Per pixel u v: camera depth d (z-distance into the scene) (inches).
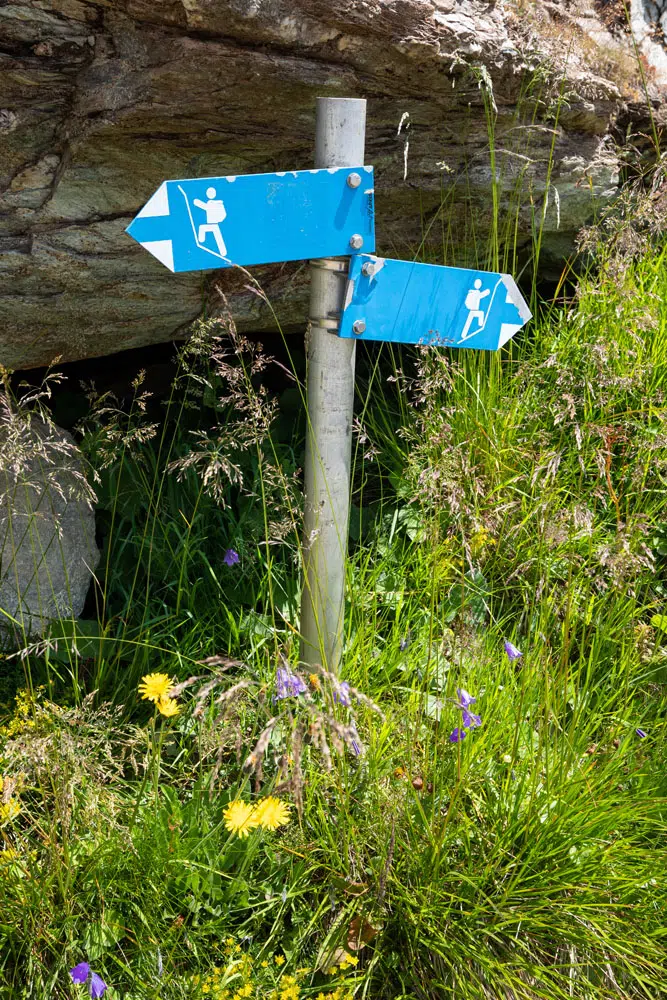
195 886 77.0
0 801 72.9
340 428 85.4
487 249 116.7
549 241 133.3
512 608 108.5
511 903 80.2
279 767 78.8
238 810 72.1
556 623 100.7
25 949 74.2
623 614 102.4
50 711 82.2
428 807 82.8
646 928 80.2
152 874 76.5
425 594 103.7
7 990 72.2
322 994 72.0
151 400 132.4
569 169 121.4
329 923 80.0
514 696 88.8
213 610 105.3
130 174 94.1
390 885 80.0
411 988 78.7
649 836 87.8
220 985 70.1
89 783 76.5
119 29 83.5
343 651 97.2
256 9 81.4
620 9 139.3
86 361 129.6
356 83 92.9
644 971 80.1
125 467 118.0
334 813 84.6
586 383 115.3
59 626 99.1
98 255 98.3
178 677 98.3
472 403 117.0
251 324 119.0
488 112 105.2
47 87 86.6
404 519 115.2
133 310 107.4
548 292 146.6
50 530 106.8
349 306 79.0
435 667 91.7
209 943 77.4
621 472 115.3
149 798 82.8
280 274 111.1
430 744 85.7
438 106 103.2
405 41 90.9
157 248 69.3
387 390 136.1
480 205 119.3
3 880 73.7
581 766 85.3
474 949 77.9
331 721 61.9
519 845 83.9
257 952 77.5
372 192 75.8
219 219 70.8
